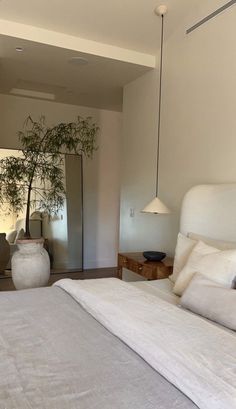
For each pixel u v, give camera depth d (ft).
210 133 9.91
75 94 16.40
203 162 10.20
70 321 5.56
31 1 9.79
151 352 4.25
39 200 15.94
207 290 6.32
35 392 3.57
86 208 19.03
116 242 19.95
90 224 19.19
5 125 16.71
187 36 10.89
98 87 15.26
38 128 14.60
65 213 18.04
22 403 3.37
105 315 5.47
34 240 12.01
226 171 9.31
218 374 3.67
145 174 13.34
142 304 5.82
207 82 10.03
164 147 12.13
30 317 5.71
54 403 3.37
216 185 9.18
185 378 3.66
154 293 7.95
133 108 14.25
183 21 11.03
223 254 7.01
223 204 8.63
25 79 14.39
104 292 6.51
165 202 12.08
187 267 7.60
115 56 12.01
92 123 18.84
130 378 3.87
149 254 10.84
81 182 18.65
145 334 4.67
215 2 9.73
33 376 3.89
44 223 17.21
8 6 9.89
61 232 17.95
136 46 12.13
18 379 3.82
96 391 3.60
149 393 3.57
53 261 17.79
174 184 11.60
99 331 5.19
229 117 9.21
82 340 4.85
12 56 11.94
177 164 11.43
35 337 4.94
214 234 8.80
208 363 3.90
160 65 12.35
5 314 5.83
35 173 12.95
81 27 10.98
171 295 7.79
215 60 9.73
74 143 13.65
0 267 16.28
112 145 19.53
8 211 16.34
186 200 9.86
